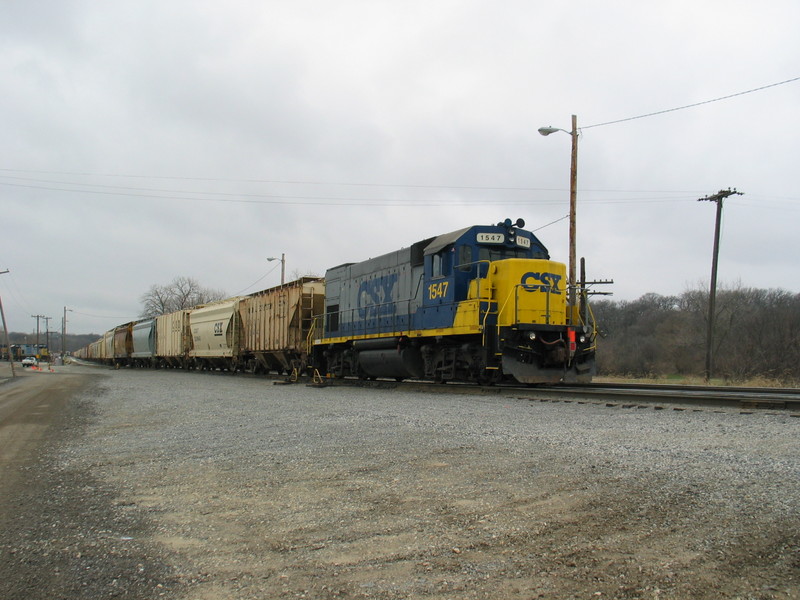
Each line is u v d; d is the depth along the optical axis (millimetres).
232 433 10164
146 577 3902
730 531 4363
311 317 28297
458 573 3807
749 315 49344
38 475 7430
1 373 51656
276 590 3648
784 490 5352
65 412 15547
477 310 16250
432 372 19172
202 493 6047
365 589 3621
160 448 8992
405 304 20062
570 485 5719
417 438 8680
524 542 4285
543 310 16062
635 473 6098
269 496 5793
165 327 49594
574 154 24703
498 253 17750
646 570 3766
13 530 5051
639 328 66125
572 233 24578
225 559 4172
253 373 35031
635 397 13031
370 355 22094
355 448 8117
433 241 19000
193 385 24594
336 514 5098
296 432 9859
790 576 3639
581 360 16672
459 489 5719
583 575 3727
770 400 11328
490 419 10469
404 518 4910
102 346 77938
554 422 9883
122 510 5551
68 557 4324
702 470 6164
